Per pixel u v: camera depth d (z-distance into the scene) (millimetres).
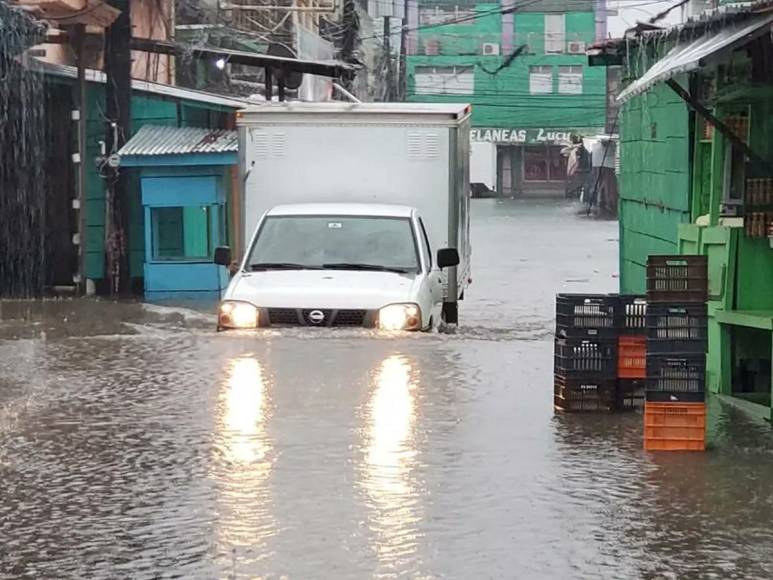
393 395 13656
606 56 25156
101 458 11227
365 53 75938
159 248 31484
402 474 10648
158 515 9578
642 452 11555
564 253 50531
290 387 13992
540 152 126438
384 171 21938
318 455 11227
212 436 11922
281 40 50875
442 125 21844
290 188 21969
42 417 12828
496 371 15094
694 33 17781
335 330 17391
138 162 30391
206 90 47875
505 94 122000
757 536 9133
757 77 14820
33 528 9328
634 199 25031
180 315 26219
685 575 8352
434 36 120625
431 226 22000
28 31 26109
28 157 30234
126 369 15328
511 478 10586
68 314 26359
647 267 11633
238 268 19656
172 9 45344
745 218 14508
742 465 11109
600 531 9234
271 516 9523
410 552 8742
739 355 14750
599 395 13102
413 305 17594
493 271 41656
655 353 11617
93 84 31781
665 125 21422
